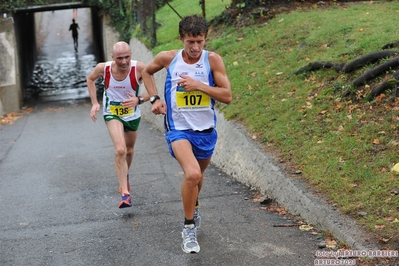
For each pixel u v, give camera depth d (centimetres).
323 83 1653
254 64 2045
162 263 1003
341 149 1280
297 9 2478
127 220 1269
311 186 1195
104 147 2205
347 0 2547
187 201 990
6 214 1395
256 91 1814
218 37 2533
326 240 1030
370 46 1719
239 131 1606
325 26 2098
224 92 998
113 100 1327
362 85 1498
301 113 1538
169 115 1033
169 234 1144
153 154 1980
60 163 1973
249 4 2542
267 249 1030
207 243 1077
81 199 1480
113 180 1658
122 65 1267
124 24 4041
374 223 995
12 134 2831
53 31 7819
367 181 1129
